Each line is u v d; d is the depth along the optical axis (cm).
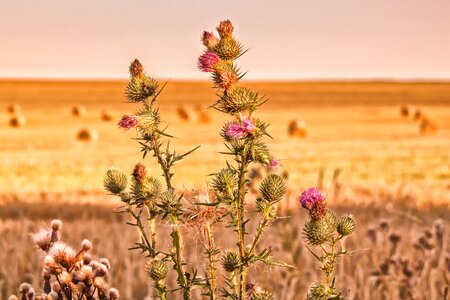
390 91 12019
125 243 860
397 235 687
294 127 5725
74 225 1214
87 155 4206
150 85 286
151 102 286
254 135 257
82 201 2117
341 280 644
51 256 293
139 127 277
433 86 12975
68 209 1902
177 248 272
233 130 254
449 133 6325
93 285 294
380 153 4334
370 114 8581
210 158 3888
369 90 12162
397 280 591
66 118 7606
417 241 630
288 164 3569
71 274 292
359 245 823
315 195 273
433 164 3766
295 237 702
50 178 3072
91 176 3170
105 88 12038
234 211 264
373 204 1870
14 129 6362
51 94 10912
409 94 11588
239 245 262
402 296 621
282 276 646
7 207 1975
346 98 10869
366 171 3419
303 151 4403
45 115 7944
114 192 282
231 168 265
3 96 10400
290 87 12556
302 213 1049
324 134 6156
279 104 9819
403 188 2534
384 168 3553
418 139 5569
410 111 8212
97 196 2303
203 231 269
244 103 259
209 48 280
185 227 269
